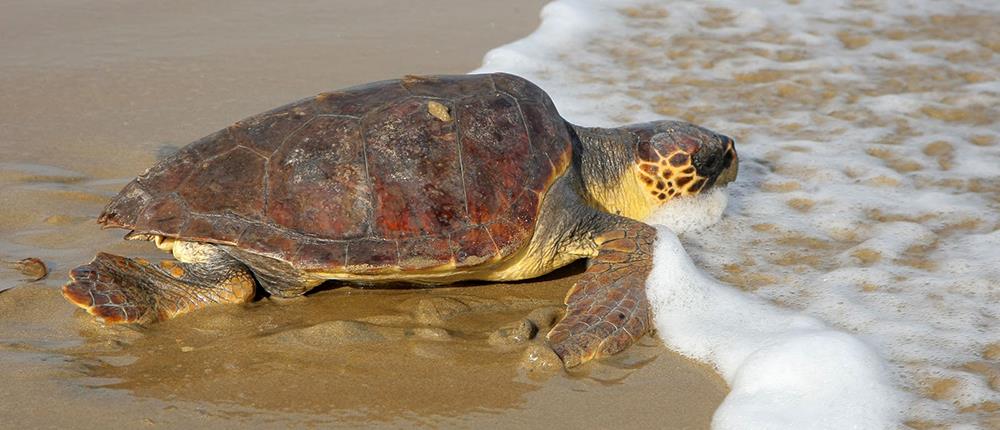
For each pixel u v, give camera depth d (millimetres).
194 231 4559
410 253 4527
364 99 4938
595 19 9695
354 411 3832
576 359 4230
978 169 6445
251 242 4508
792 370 4105
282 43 8750
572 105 7566
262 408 3824
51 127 6809
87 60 8188
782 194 6180
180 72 7957
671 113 7496
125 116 7043
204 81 7766
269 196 4609
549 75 8227
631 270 4785
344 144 4703
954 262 5184
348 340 4363
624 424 3818
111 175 6129
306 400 3893
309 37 8938
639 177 5645
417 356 4262
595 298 4602
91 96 7410
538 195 4797
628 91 7945
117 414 3725
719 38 9367
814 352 4199
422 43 8859
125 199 4742
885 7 10289
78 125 6855
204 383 3984
